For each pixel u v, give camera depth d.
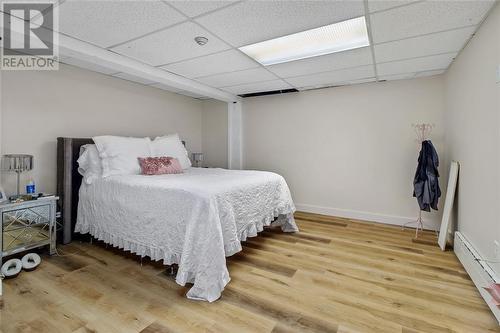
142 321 1.57
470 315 1.63
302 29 2.08
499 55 1.69
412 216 3.50
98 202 2.66
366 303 1.77
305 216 4.02
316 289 1.94
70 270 2.20
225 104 4.89
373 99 3.68
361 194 3.83
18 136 2.62
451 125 2.92
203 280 1.82
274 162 4.53
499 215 1.70
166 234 2.13
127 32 2.14
